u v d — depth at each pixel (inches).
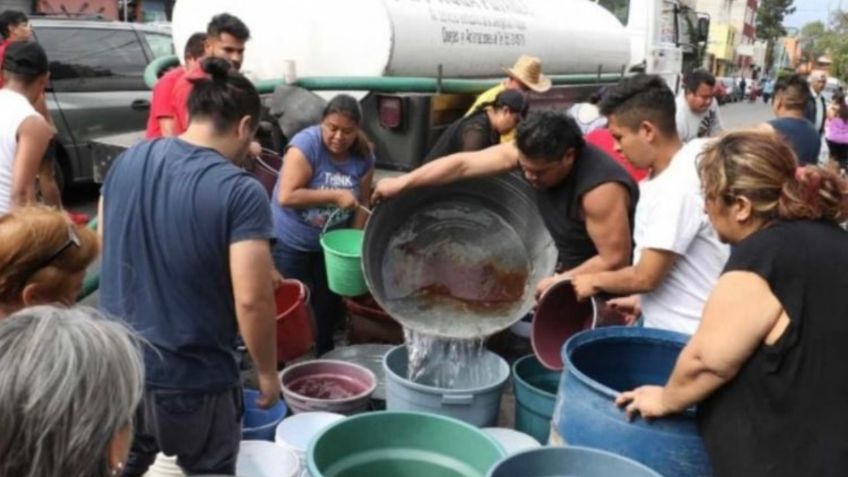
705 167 74.6
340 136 140.5
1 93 138.3
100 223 90.5
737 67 2059.5
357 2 176.4
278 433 110.5
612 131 104.1
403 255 127.3
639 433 80.4
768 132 73.9
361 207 147.8
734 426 70.1
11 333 41.1
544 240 124.2
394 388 113.8
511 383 147.5
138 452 86.9
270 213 85.1
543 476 78.2
